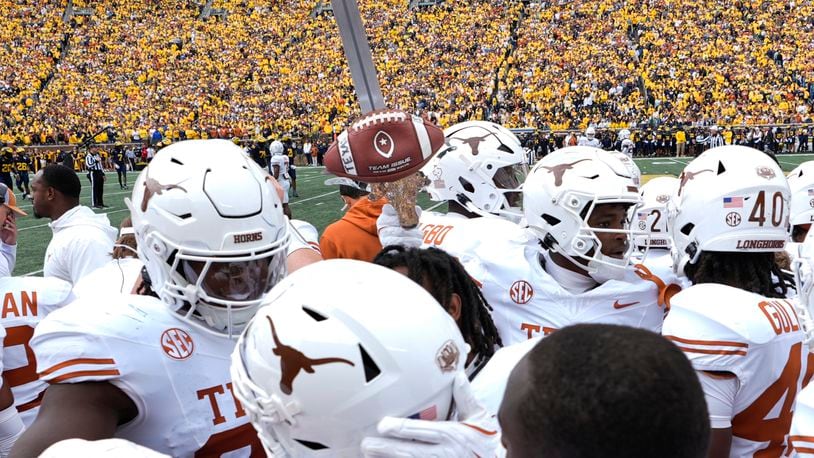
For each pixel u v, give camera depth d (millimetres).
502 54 33094
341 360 1226
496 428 1309
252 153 26344
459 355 1320
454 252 2879
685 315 2020
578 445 931
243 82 34375
